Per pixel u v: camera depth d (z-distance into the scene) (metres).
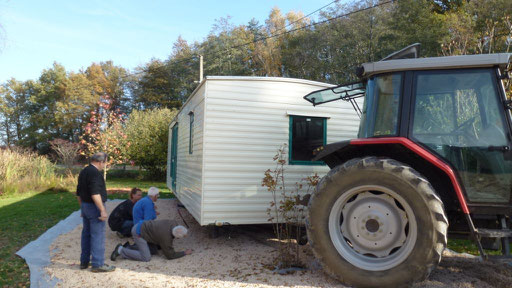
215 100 5.57
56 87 46.81
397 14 25.95
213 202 5.51
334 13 30.56
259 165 5.75
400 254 3.36
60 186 13.77
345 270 3.51
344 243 3.64
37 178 14.05
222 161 5.57
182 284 3.88
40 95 47.59
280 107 5.92
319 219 3.64
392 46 24.58
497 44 8.00
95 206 4.34
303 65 31.55
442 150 3.53
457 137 3.52
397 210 3.48
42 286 3.87
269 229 6.69
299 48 31.50
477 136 3.48
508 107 3.42
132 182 19.48
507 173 3.35
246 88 5.73
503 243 3.30
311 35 30.55
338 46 28.70
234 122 5.64
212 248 5.48
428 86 3.63
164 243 4.83
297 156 5.99
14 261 4.86
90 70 48.88
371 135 3.75
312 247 3.67
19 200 11.18
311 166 6.04
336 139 6.27
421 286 3.57
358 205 3.63
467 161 3.47
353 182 3.53
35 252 5.25
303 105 6.07
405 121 3.60
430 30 21.22
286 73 34.19
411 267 3.25
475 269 4.09
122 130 19.92
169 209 9.41
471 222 3.28
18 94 49.62
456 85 3.58
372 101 3.83
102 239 4.40
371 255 3.60
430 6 24.52
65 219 7.64
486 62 3.45
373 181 3.45
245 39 39.84
